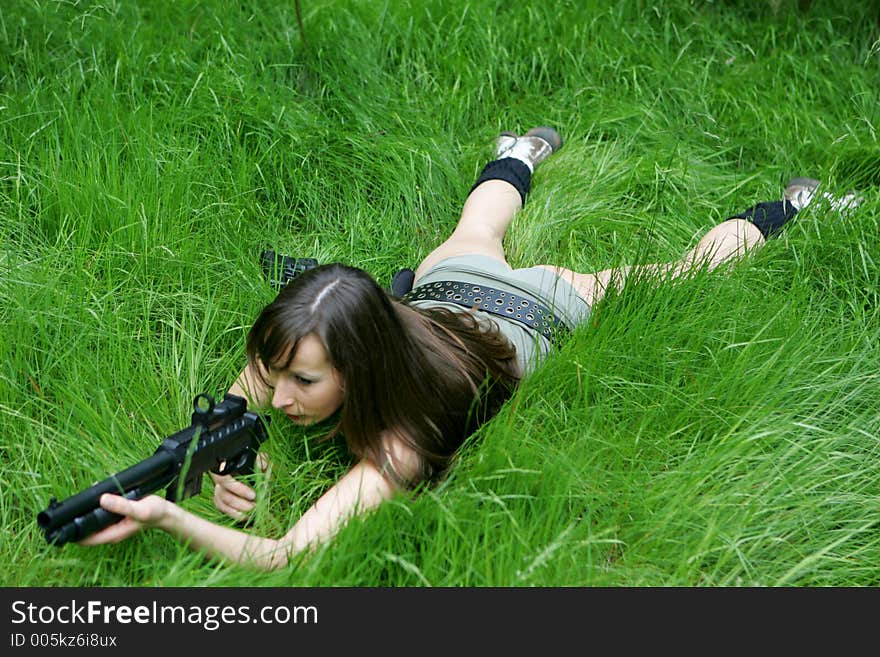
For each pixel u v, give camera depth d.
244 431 2.61
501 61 4.76
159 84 4.27
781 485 2.75
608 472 2.72
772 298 3.47
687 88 4.74
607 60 4.81
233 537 2.47
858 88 4.73
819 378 3.15
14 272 3.30
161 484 2.39
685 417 2.97
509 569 2.45
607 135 4.58
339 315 2.57
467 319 3.03
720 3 5.26
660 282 3.37
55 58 4.25
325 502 2.62
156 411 2.99
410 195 4.09
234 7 4.71
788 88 4.80
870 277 3.65
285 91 4.41
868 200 4.00
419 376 2.72
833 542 2.69
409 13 4.84
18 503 2.75
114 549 2.54
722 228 3.81
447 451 2.82
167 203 3.65
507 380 3.01
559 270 3.56
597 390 3.01
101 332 3.15
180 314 3.40
